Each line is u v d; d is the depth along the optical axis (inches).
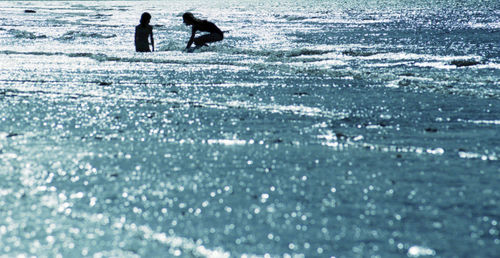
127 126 195.9
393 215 112.4
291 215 112.4
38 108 226.7
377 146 167.8
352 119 205.6
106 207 117.0
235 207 117.0
